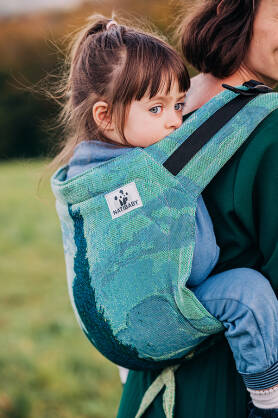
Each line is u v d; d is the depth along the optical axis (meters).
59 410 3.48
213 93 1.49
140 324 1.31
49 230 7.69
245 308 1.23
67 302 5.29
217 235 1.32
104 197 1.30
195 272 1.29
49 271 6.21
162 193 1.25
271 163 1.25
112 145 1.40
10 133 21.73
